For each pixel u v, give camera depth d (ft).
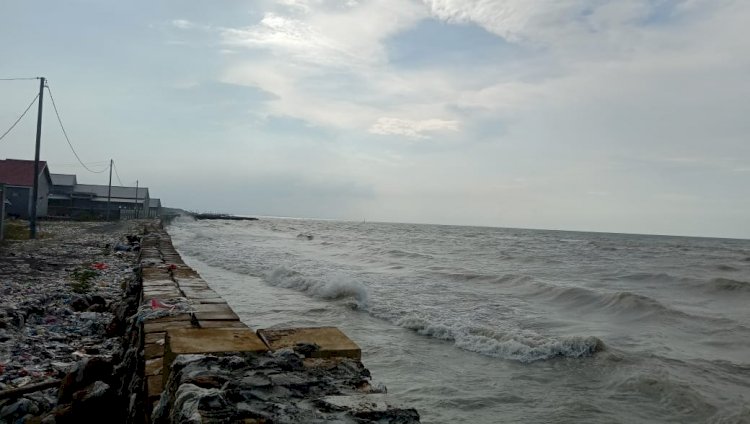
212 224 326.03
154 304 24.67
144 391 13.76
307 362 11.24
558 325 42.52
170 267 44.14
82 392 17.69
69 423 16.87
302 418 8.06
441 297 54.08
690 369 30.53
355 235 239.91
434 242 189.67
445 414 23.06
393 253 114.21
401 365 29.86
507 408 23.91
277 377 9.85
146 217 262.06
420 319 39.75
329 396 9.20
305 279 56.29
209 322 21.13
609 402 24.95
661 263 117.29
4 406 18.33
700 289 68.90
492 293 58.49
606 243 230.07
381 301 49.26
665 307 47.75
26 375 22.04
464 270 79.66
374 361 30.50
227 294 51.44
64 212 198.39
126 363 19.40
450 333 36.55
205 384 9.28
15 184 158.20
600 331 40.86
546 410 23.76
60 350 26.53
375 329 38.42
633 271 91.09
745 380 28.76
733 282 67.51
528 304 52.13
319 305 46.21
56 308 35.14
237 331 13.25
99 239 100.53
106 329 30.48
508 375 28.60
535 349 32.50
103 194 243.40
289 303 47.03
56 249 76.95
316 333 13.21
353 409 8.53
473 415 23.03
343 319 41.24
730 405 24.43
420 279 68.80
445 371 29.07
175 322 21.08
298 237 193.88
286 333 13.08
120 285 49.90
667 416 23.44
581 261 113.29
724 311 53.21
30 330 29.25
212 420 7.82
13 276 48.19
